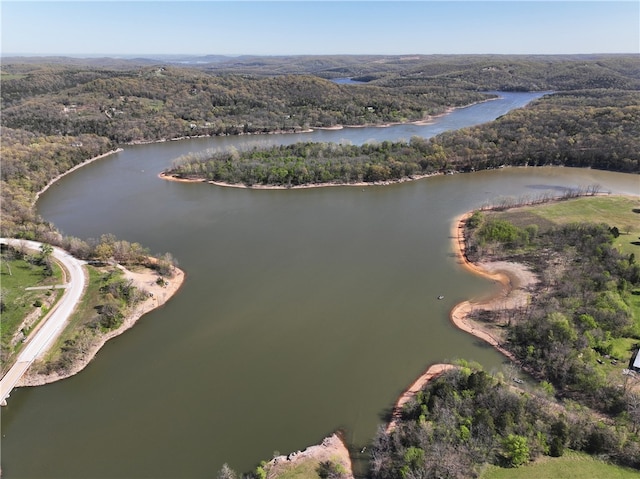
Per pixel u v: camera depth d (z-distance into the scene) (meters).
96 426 70.00
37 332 88.06
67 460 64.19
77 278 107.12
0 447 66.69
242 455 64.56
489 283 110.56
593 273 102.94
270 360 84.25
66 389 77.56
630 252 117.25
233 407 73.25
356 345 88.19
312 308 100.81
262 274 116.06
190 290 108.38
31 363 80.44
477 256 122.69
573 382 73.38
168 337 91.06
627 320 84.12
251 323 95.50
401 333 91.69
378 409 72.50
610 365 76.06
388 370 81.12
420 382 77.88
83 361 83.06
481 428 61.72
